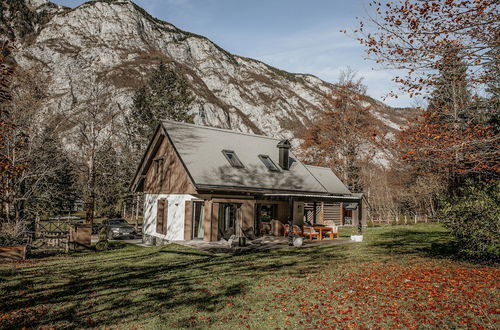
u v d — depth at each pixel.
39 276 10.75
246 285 9.34
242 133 24.64
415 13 8.34
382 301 7.71
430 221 36.66
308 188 23.00
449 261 12.10
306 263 12.58
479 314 6.65
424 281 9.12
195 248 16.59
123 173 39.47
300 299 8.05
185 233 19.38
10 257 14.00
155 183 23.17
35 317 7.16
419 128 10.32
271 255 14.65
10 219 19.73
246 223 19.95
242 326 6.53
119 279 10.35
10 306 7.85
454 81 9.82
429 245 16.92
